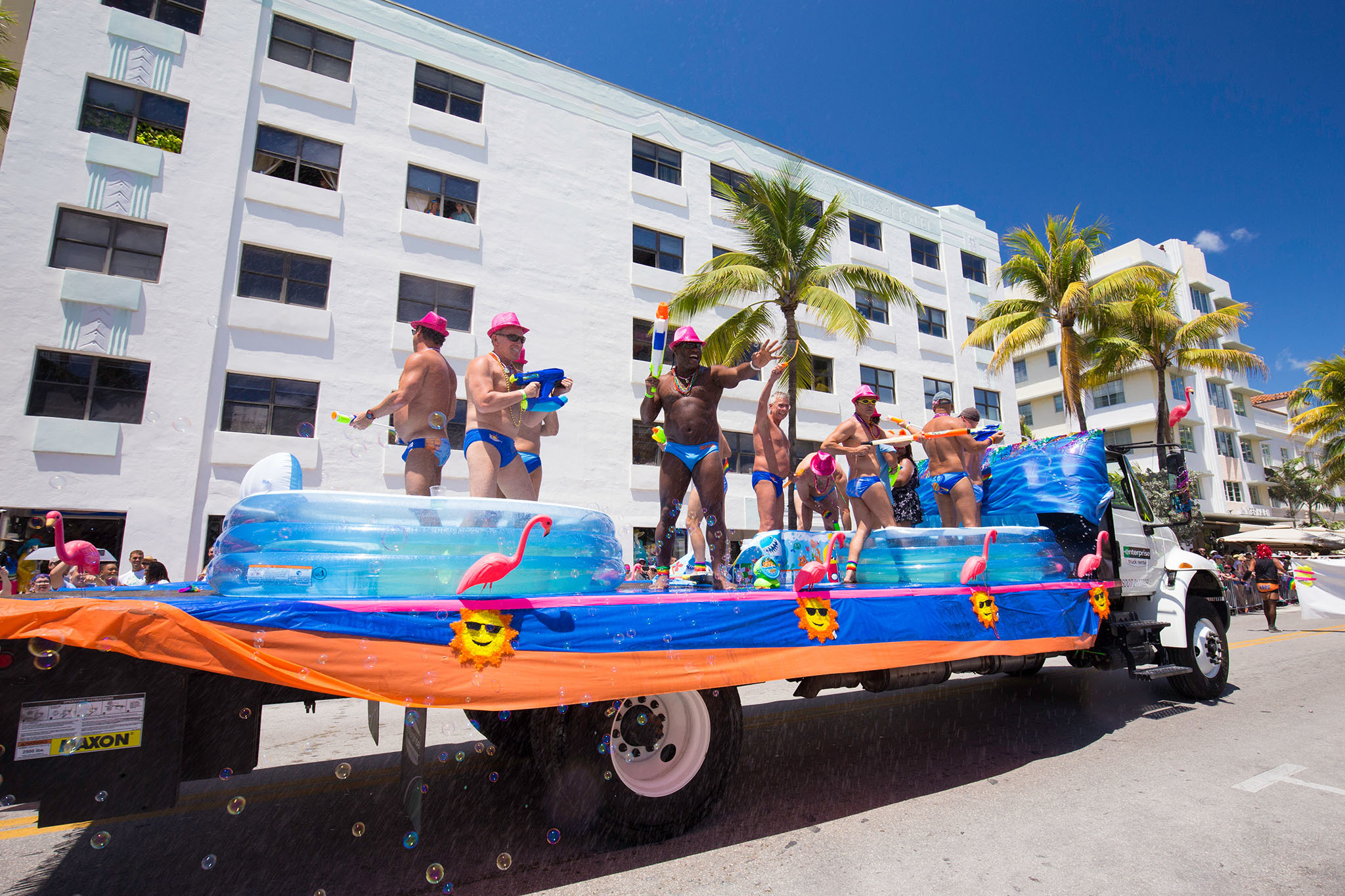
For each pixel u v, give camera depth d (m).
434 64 15.05
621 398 15.95
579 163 16.48
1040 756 4.50
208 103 12.45
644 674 2.68
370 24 14.43
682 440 4.15
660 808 3.00
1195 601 6.27
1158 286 19.53
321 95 13.62
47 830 3.33
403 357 13.48
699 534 5.04
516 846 3.08
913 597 3.67
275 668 2.07
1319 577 12.16
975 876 2.73
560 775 2.84
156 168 11.81
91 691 2.00
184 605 2.04
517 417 3.69
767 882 2.69
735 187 18.81
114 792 1.98
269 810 3.62
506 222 15.21
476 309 14.56
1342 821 3.29
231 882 2.73
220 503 11.55
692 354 4.23
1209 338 18.84
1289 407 27.94
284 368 12.39
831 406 18.94
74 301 10.92
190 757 2.16
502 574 2.36
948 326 22.33
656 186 17.52
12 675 1.92
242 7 13.05
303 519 2.44
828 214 13.54
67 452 10.59
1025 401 34.84
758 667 2.98
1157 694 6.42
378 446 12.91
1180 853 2.94
